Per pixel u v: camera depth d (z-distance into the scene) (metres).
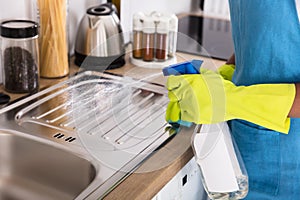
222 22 2.42
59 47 1.54
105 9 1.65
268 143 1.26
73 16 1.73
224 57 1.87
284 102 1.13
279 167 1.28
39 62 1.54
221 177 1.17
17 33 1.36
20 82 1.42
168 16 1.49
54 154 1.19
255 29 1.21
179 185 1.19
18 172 1.25
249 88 1.18
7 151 1.24
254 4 1.20
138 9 2.01
